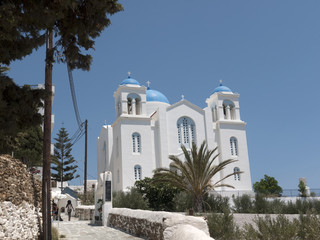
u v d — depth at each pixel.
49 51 12.27
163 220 9.16
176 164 30.17
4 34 9.27
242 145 48.22
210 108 49.22
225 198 32.38
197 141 46.41
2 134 10.66
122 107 45.22
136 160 43.25
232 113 50.84
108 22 11.56
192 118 47.12
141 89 46.66
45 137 11.98
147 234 13.36
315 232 12.71
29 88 11.53
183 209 29.92
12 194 9.83
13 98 11.02
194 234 7.13
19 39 10.70
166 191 33.22
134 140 44.34
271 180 53.56
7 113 10.56
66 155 57.19
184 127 46.88
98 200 21.64
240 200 31.95
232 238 13.31
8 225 9.02
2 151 13.51
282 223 12.75
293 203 28.81
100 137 56.38
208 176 29.64
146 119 45.03
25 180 11.07
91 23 11.35
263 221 13.22
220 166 29.89
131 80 48.00
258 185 53.88
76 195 39.31
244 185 46.31
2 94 10.71
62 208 37.09
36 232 11.34
